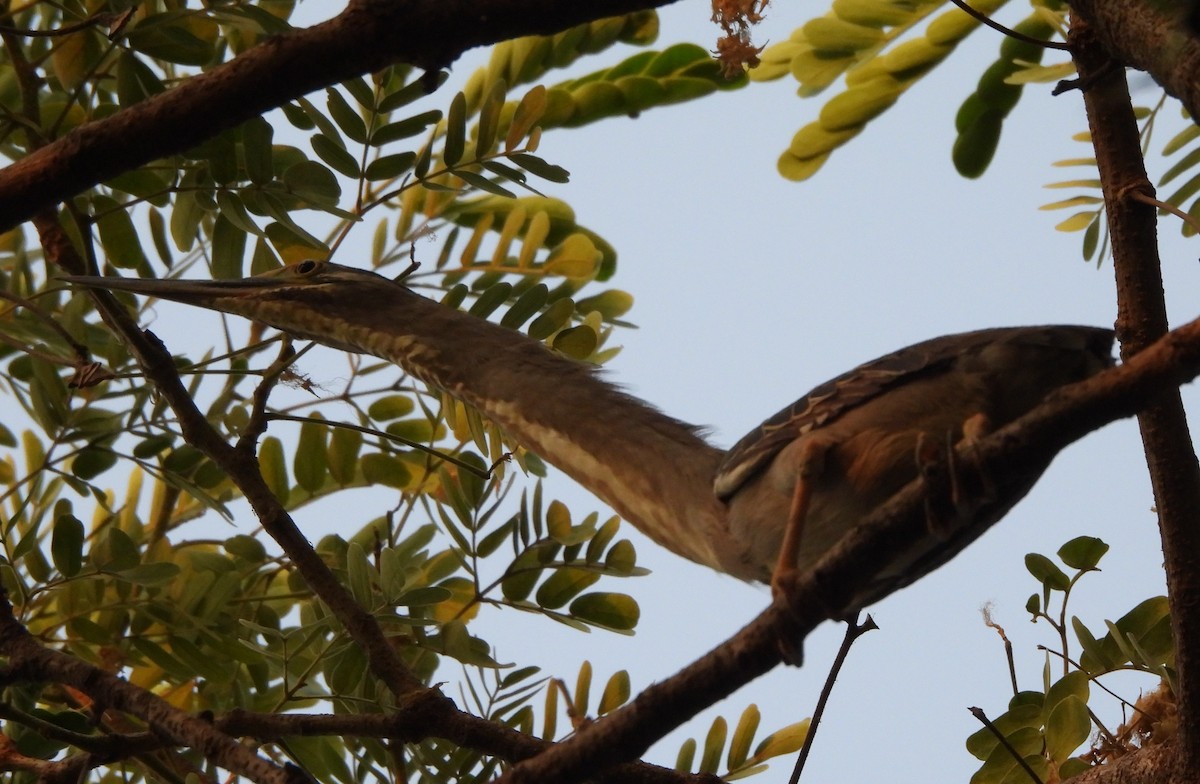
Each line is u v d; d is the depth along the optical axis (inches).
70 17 512.4
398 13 399.5
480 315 558.6
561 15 405.4
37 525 528.4
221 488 587.2
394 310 539.8
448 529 536.4
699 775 454.9
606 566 530.9
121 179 524.4
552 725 512.7
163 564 502.6
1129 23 363.6
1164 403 395.5
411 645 532.4
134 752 451.8
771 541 447.8
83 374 466.6
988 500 342.6
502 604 534.0
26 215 410.6
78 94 490.6
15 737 495.8
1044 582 470.6
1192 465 399.9
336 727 452.4
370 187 523.8
